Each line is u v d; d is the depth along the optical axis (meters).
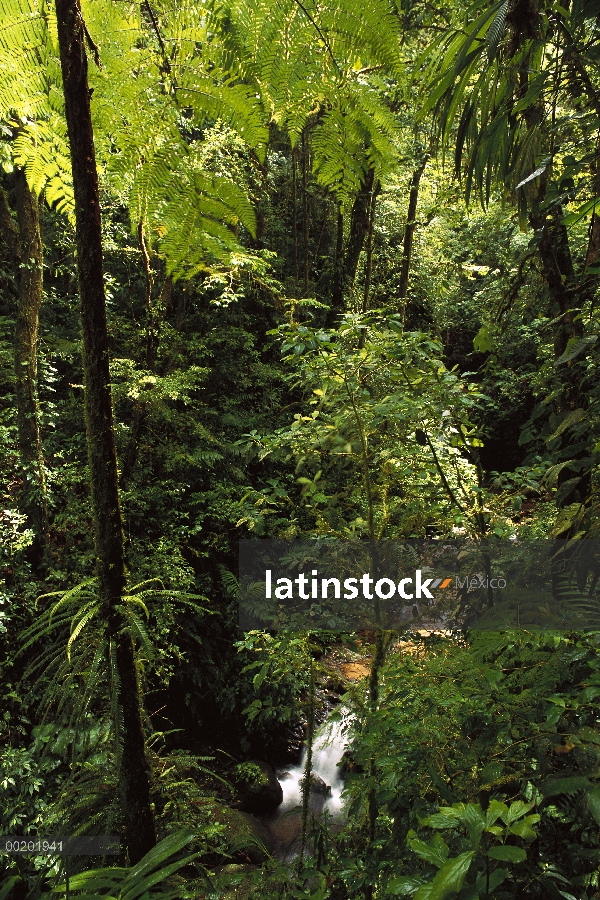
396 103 4.59
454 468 2.20
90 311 1.31
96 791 1.55
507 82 1.50
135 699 1.39
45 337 5.55
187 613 4.85
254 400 7.23
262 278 6.40
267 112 1.21
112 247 5.45
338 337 2.24
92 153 1.26
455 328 11.37
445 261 11.08
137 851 1.44
